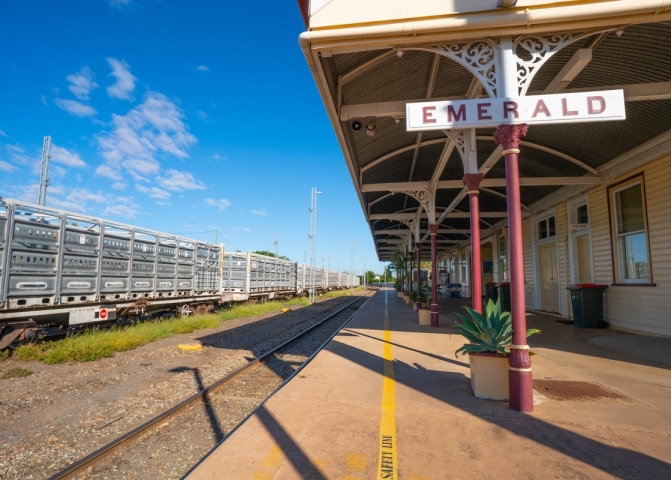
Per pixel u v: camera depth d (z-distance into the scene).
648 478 2.84
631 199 9.59
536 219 15.28
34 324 8.34
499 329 4.75
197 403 5.39
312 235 29.38
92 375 6.79
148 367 7.49
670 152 8.11
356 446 3.34
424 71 6.83
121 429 4.51
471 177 6.89
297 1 4.70
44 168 21.77
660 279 8.52
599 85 7.18
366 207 14.73
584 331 9.94
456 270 33.91
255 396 5.80
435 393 4.83
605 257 10.45
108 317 10.29
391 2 4.68
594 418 3.98
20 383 6.18
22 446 4.00
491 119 4.46
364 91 7.11
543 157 10.66
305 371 5.97
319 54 4.95
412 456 3.16
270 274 24.75
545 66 6.62
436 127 4.51
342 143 7.62
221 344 10.18
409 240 23.83
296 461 3.08
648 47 5.95
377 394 4.79
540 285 15.03
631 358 6.92
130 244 11.27
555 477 2.85
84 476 3.40
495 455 3.18
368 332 10.46
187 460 3.73
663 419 3.97
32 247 8.26
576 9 4.27
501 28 4.48
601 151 9.36
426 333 10.28
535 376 5.70
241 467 2.99
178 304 14.32
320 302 30.08
